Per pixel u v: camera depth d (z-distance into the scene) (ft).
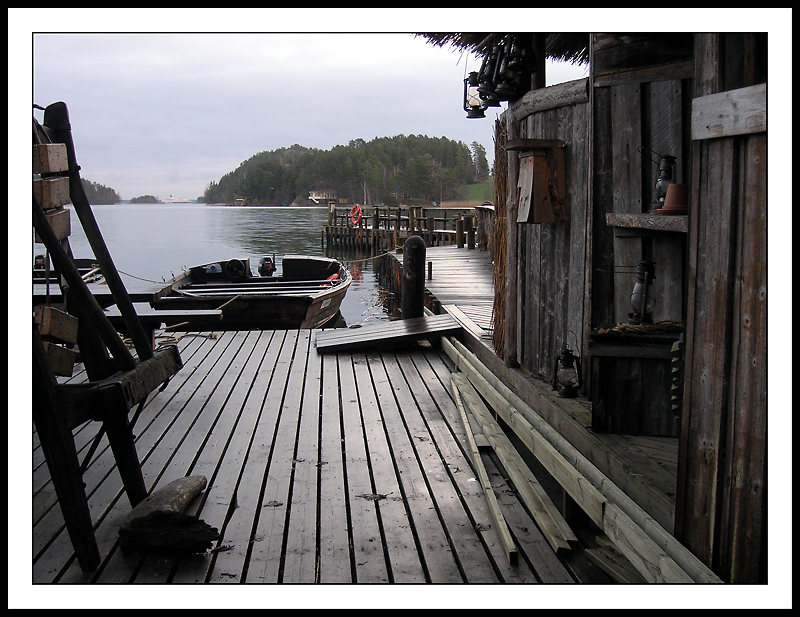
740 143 5.67
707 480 6.19
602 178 10.42
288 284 43.65
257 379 18.03
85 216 10.52
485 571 8.07
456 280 36.76
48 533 9.20
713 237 6.03
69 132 10.33
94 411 8.32
